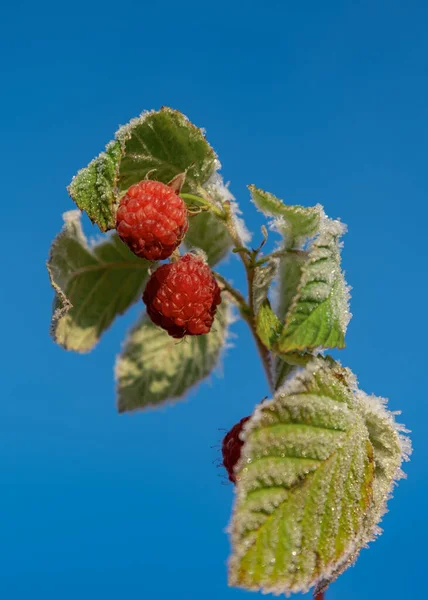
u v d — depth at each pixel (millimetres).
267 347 369
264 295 380
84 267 404
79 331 409
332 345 354
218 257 403
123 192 387
